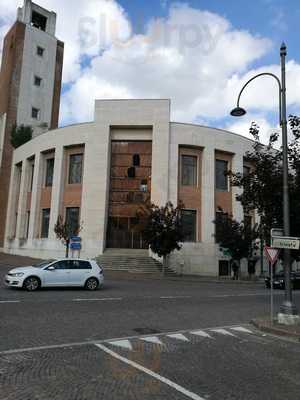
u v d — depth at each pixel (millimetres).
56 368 6020
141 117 36250
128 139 36781
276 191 14008
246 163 39938
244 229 31984
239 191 38406
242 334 9586
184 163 37188
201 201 36656
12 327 8797
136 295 16375
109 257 32844
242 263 37125
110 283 21828
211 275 35219
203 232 35938
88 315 10883
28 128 47844
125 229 35688
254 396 5219
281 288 25078
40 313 10727
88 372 5895
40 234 39844
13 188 46875
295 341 9148
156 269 31812
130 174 36344
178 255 34531
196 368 6422
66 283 16938
